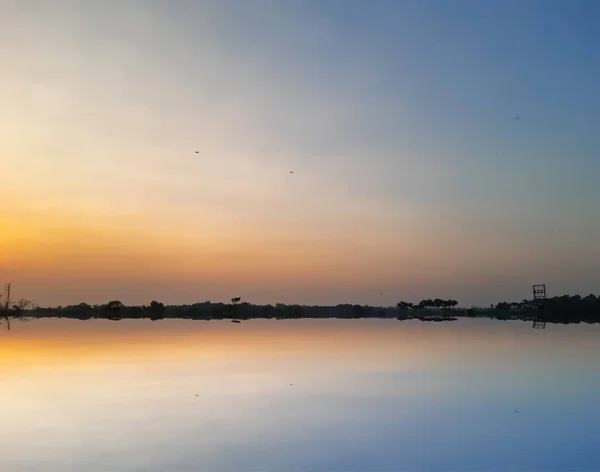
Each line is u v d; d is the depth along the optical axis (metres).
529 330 43.41
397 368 20.05
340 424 11.73
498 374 18.52
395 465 9.05
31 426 11.54
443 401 14.09
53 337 36.09
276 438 10.60
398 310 106.12
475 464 9.23
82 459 9.36
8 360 22.52
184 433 10.98
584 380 17.19
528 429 11.32
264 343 31.30
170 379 17.50
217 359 22.86
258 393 15.16
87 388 15.88
